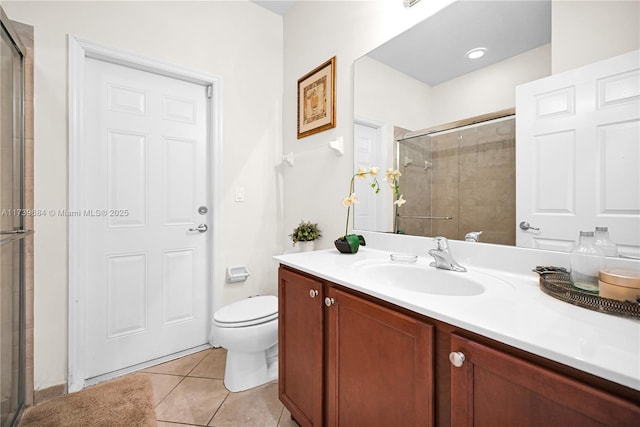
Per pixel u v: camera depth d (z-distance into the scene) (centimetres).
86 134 167
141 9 178
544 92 97
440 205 128
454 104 123
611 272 73
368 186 163
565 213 92
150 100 189
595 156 86
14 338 135
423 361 72
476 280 98
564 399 49
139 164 185
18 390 138
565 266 92
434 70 130
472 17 118
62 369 154
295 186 225
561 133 93
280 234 240
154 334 191
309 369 117
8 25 122
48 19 150
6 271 128
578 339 54
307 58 210
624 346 51
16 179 137
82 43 159
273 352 189
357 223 171
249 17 223
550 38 96
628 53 81
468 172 118
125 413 140
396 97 146
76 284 157
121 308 179
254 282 227
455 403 65
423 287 114
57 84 153
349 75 174
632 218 80
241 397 154
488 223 112
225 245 213
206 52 203
